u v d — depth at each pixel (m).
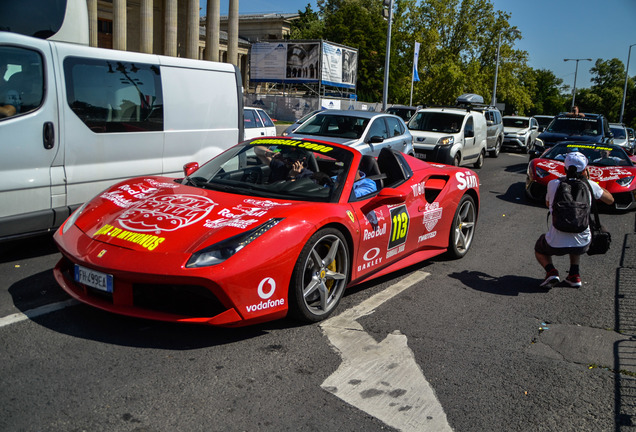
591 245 5.23
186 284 3.19
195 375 3.07
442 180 5.70
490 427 2.79
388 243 4.70
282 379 3.11
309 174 4.43
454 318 4.30
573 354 3.76
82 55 5.33
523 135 23.11
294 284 3.65
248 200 4.01
